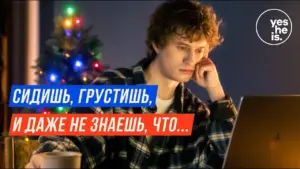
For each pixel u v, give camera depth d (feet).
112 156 4.43
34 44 16.98
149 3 16.93
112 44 17.08
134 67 4.57
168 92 4.55
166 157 4.52
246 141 3.54
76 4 17.07
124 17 17.04
